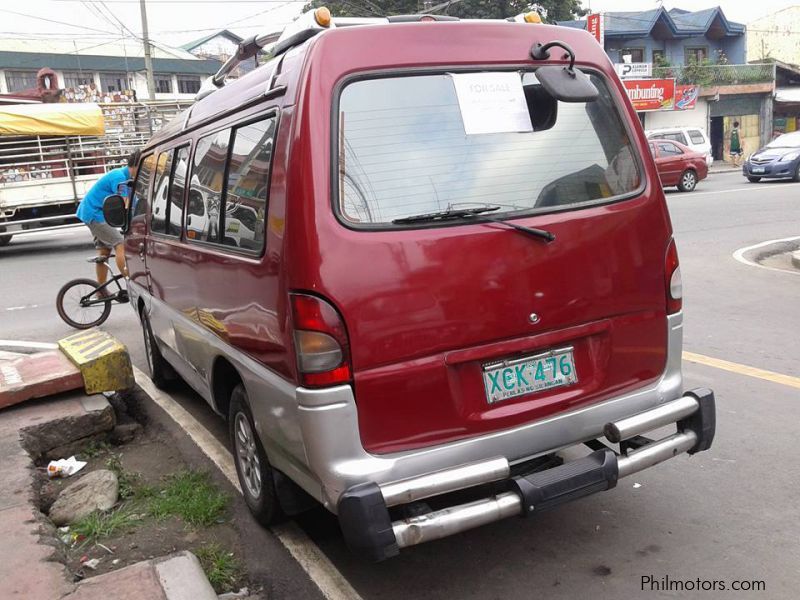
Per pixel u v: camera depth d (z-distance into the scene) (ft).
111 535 11.96
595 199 10.23
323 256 8.53
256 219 9.97
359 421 8.68
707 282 30.09
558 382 9.85
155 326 17.67
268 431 10.16
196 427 16.69
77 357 17.44
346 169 8.82
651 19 111.86
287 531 11.81
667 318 10.78
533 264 9.54
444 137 9.41
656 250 10.60
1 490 12.59
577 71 10.19
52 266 43.73
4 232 50.75
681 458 13.69
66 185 51.83
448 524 8.64
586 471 9.30
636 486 12.72
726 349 20.51
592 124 10.50
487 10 90.89
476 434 9.26
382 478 8.70
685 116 111.04
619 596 9.70
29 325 28.40
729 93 112.88
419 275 8.87
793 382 17.48
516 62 9.97
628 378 10.45
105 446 15.87
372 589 10.20
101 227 26.78
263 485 11.19
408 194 9.08
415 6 86.99
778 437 14.39
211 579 10.50
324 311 8.52
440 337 9.00
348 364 8.61
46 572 9.89
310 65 8.91
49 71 83.25
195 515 12.32
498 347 9.35
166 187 15.51
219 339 12.03
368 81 9.11
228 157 11.37
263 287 9.57
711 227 46.06
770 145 75.66
